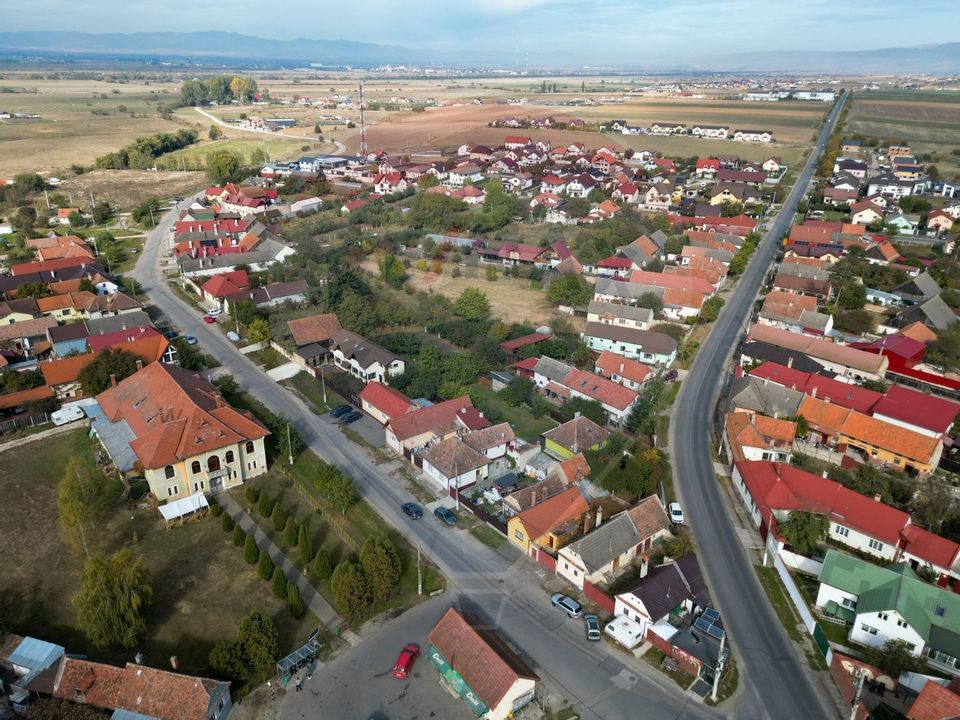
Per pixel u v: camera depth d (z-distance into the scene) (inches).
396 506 3065.9
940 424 3395.7
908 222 7440.9
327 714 2044.8
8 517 2945.4
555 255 6392.7
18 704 2001.7
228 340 4857.3
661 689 2160.4
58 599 2486.5
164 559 2696.9
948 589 2514.8
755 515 2992.1
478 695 2028.8
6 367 4074.8
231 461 3169.3
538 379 4143.7
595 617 2410.2
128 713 1952.5
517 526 2810.0
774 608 2516.0
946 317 4813.0
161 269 6471.5
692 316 5182.1
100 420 3491.6
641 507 2832.2
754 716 2069.4
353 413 3848.4
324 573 2583.7
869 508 2822.3
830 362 4320.9
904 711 2060.8
